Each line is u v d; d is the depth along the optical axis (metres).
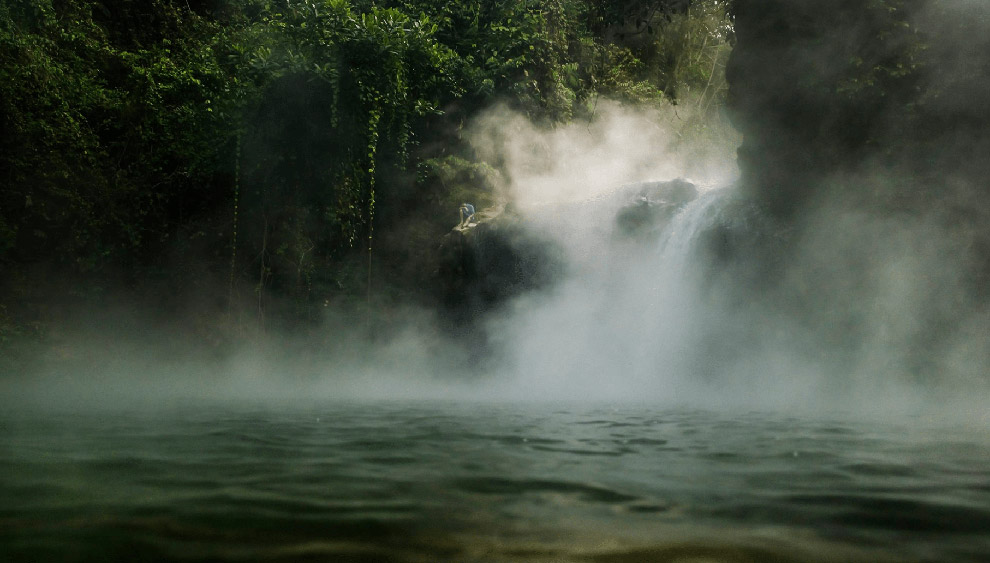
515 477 2.58
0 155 13.70
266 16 17.56
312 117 14.98
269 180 15.52
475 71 18.22
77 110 14.95
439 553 1.56
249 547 1.60
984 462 3.13
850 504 2.14
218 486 2.37
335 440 3.86
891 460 3.18
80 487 2.34
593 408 6.85
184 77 15.62
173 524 1.81
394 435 4.14
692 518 1.93
